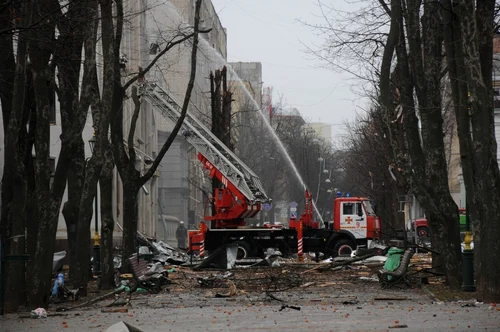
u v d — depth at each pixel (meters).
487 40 28.47
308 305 27.59
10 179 29.00
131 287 35.47
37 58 27.83
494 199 26.53
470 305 25.95
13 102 27.28
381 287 35.28
